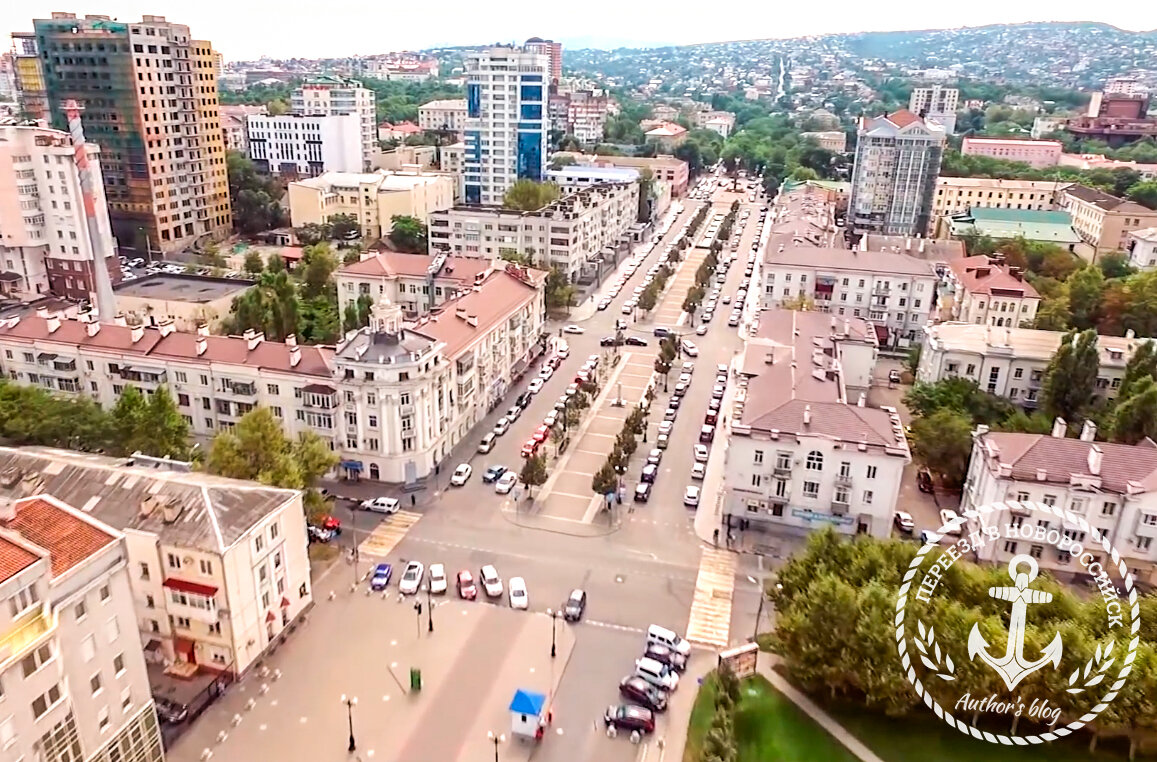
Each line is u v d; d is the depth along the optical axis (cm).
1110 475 9912
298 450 10725
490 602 9625
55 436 11344
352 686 8269
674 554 10669
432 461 12581
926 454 12212
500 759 7438
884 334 18900
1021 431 12419
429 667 8562
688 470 12875
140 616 8438
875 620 7612
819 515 10800
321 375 12112
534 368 17075
